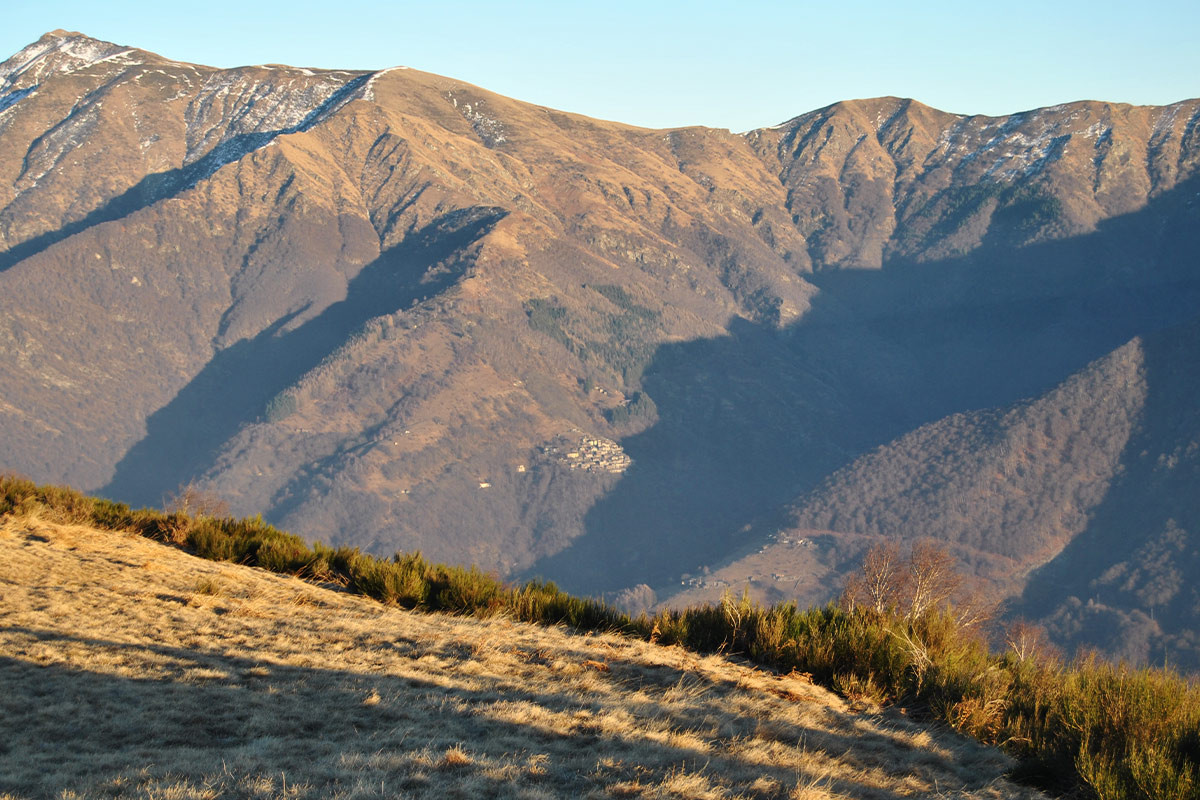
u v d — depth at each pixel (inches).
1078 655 421.4
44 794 225.3
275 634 409.1
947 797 284.5
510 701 335.0
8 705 285.3
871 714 377.1
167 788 229.8
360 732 289.3
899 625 460.1
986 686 388.5
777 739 322.0
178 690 315.0
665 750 293.4
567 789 251.4
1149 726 322.3
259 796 229.0
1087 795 295.1
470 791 242.2
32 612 389.7
